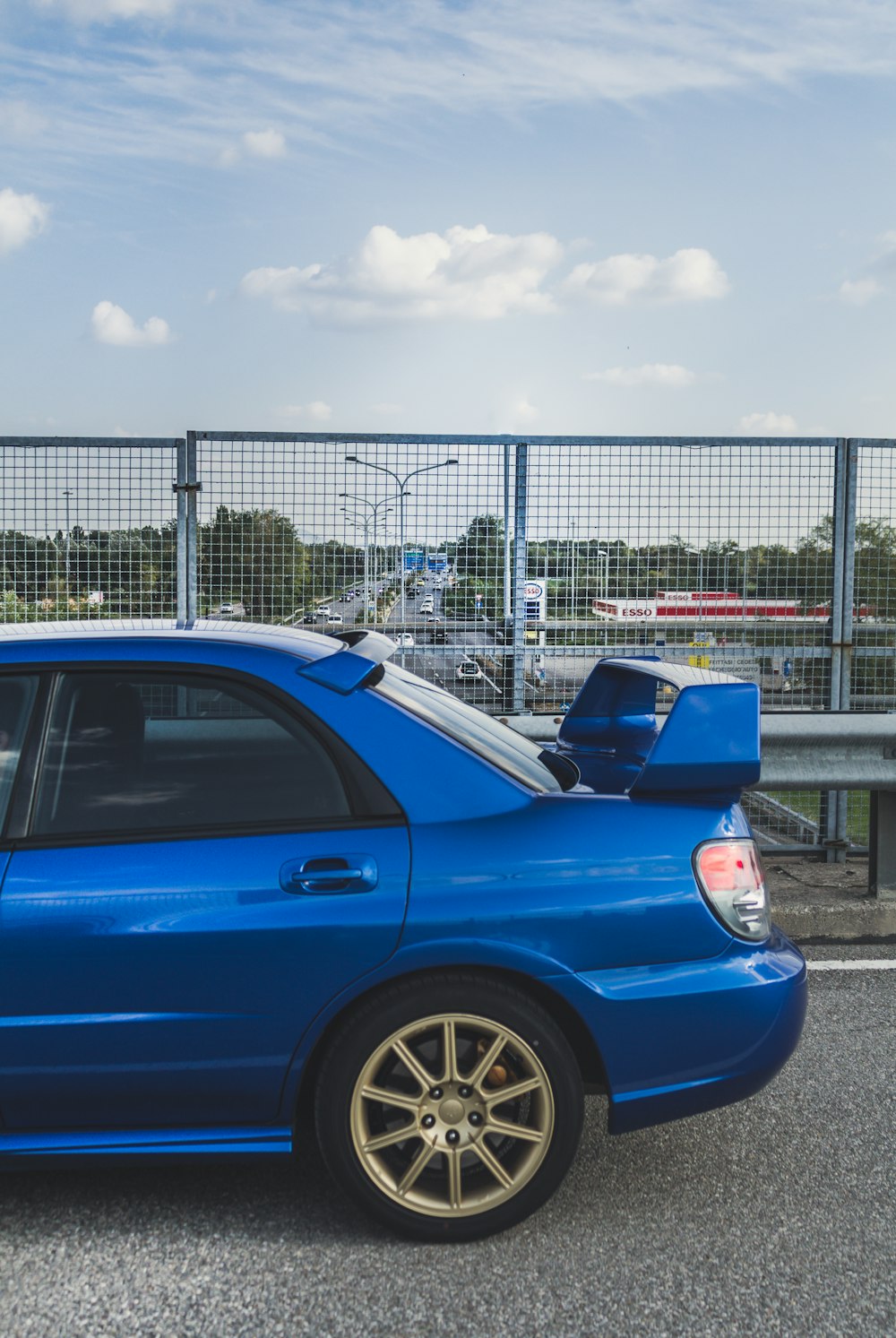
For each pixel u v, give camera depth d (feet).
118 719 10.16
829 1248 9.81
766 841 24.76
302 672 10.32
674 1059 9.89
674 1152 11.64
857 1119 12.39
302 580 24.14
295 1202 10.56
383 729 10.19
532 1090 9.73
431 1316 8.81
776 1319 8.80
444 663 24.30
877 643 24.80
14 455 23.90
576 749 14.02
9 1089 9.53
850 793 25.08
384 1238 9.91
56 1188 10.84
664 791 10.40
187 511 24.00
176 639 10.52
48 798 9.90
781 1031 10.14
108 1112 9.72
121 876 9.55
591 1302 9.00
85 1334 8.60
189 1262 9.55
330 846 9.71
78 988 9.43
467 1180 9.87
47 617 24.02
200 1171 11.19
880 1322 8.77
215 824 9.82
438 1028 9.66
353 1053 9.54
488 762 10.41
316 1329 8.66
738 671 24.80
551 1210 10.46
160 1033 9.48
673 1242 9.89
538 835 9.95
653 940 9.86
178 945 9.43
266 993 9.49
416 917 9.53
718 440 24.36
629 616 24.49
